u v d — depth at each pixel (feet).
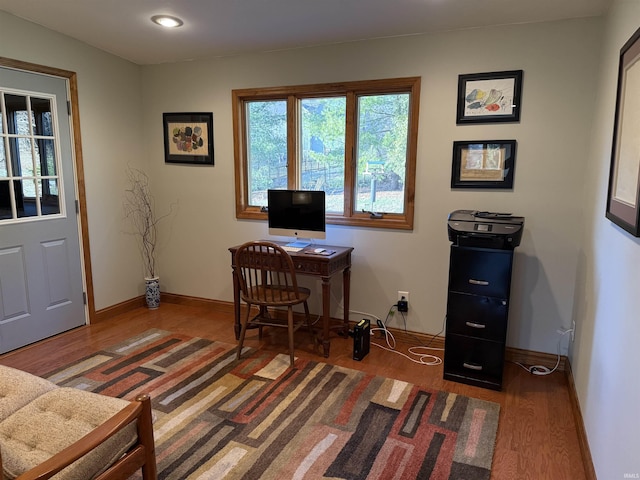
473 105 9.48
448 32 9.49
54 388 5.84
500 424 7.39
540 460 6.51
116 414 4.65
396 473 6.16
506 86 9.16
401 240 10.61
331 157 11.34
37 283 10.61
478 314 8.43
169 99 12.82
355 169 11.10
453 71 9.57
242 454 6.52
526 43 8.91
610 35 7.43
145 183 13.48
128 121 12.77
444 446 6.76
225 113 12.13
